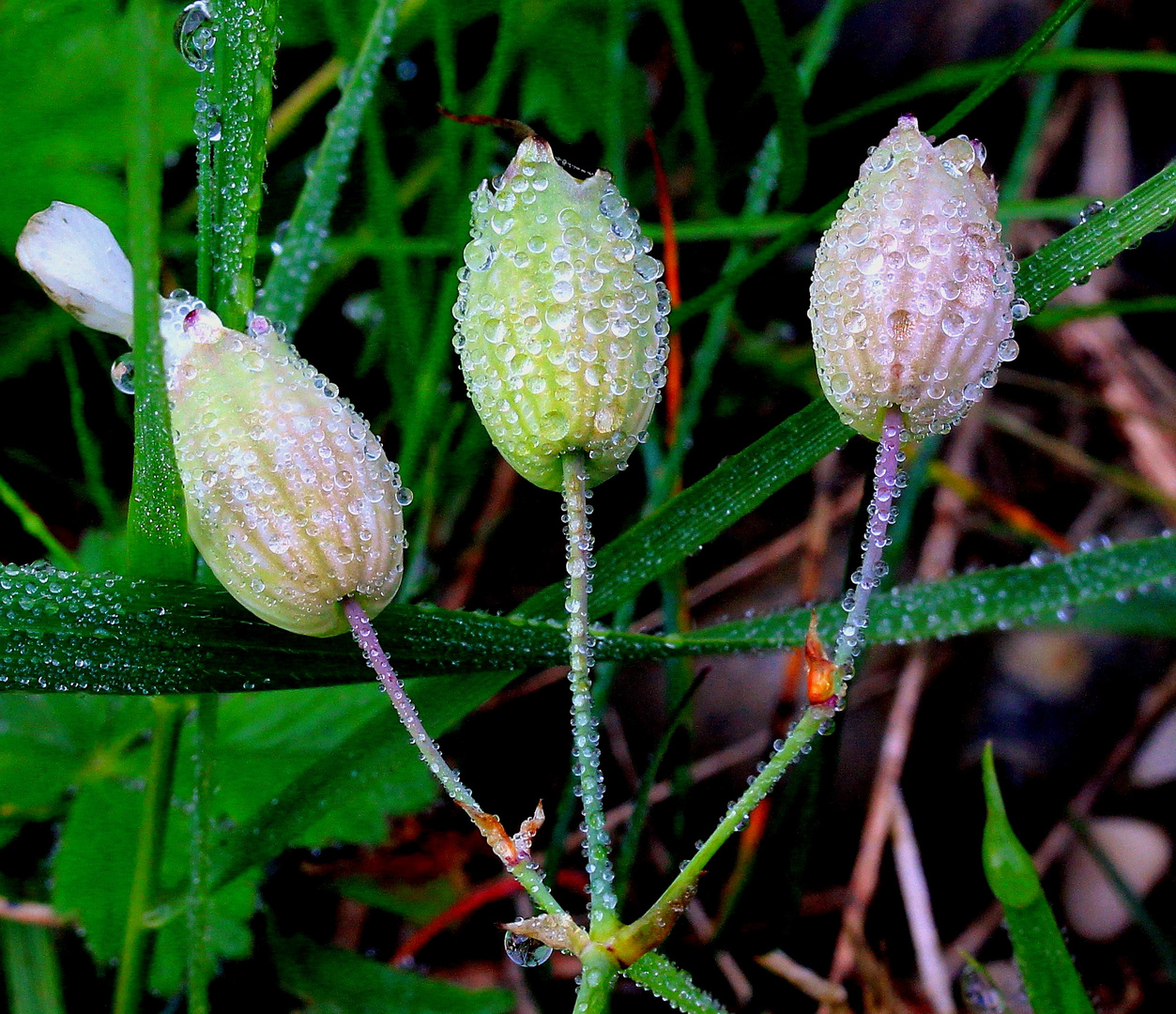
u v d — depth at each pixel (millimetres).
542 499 129
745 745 118
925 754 122
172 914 86
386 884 108
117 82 120
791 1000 103
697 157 120
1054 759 121
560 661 84
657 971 71
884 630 91
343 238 125
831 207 98
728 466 86
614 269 73
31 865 103
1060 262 81
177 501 74
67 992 101
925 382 71
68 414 123
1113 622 114
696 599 128
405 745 86
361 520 71
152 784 83
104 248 73
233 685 78
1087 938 114
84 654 75
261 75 77
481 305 74
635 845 98
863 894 111
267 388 70
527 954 77
